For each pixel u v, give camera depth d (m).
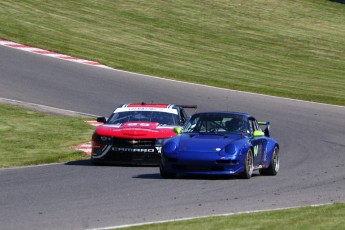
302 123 88.19
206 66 129.62
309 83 124.69
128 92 100.25
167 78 114.06
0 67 106.69
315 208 36.06
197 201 39.31
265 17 173.25
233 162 48.41
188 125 53.03
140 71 116.94
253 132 51.97
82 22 149.00
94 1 166.38
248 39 155.25
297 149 70.50
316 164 60.09
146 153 56.81
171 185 45.75
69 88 99.62
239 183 47.19
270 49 150.38
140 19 158.00
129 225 31.45
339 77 133.62
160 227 30.77
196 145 49.06
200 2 177.12
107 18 155.12
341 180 49.91
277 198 40.91
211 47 145.88
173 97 99.69
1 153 61.59
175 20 161.00
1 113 83.38
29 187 44.03
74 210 35.97
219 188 44.66
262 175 52.97
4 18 140.88
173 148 49.09
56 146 66.88
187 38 149.88
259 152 51.81
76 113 86.56
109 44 136.00
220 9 174.12
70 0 164.12
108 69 115.06
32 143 67.62
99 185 45.41
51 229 31.17
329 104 105.12
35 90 97.06
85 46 130.75
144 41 142.75
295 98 108.38
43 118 82.19
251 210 36.53
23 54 116.56
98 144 57.38
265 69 134.00
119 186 45.03
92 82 104.31
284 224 31.31
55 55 119.62
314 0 193.38
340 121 91.19
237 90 110.50
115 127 58.75
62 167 55.38
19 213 35.00
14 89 96.50
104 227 31.62
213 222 31.83
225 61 136.25
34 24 140.62
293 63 142.12
